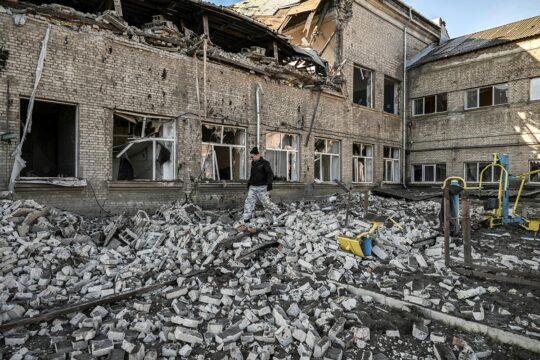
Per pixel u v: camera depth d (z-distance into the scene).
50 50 8.03
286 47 13.95
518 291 5.11
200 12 10.91
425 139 19.48
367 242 6.38
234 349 3.64
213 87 11.30
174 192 10.34
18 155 7.56
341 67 16.05
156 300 4.71
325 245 6.68
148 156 10.23
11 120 7.52
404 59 19.81
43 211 6.83
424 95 19.41
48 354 3.55
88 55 8.62
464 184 8.05
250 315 4.27
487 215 9.82
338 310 4.53
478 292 4.95
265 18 17.02
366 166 18.25
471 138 17.69
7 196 7.30
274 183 13.24
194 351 3.75
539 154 15.55
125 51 9.30
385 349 3.86
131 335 3.84
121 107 9.21
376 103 18.36
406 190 17.84
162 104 10.05
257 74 12.62
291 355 3.71
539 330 3.96
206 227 7.21
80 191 8.53
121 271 5.44
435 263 6.15
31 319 3.99
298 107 14.25
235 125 11.93
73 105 8.60
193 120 10.77
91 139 8.71
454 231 8.12
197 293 4.81
